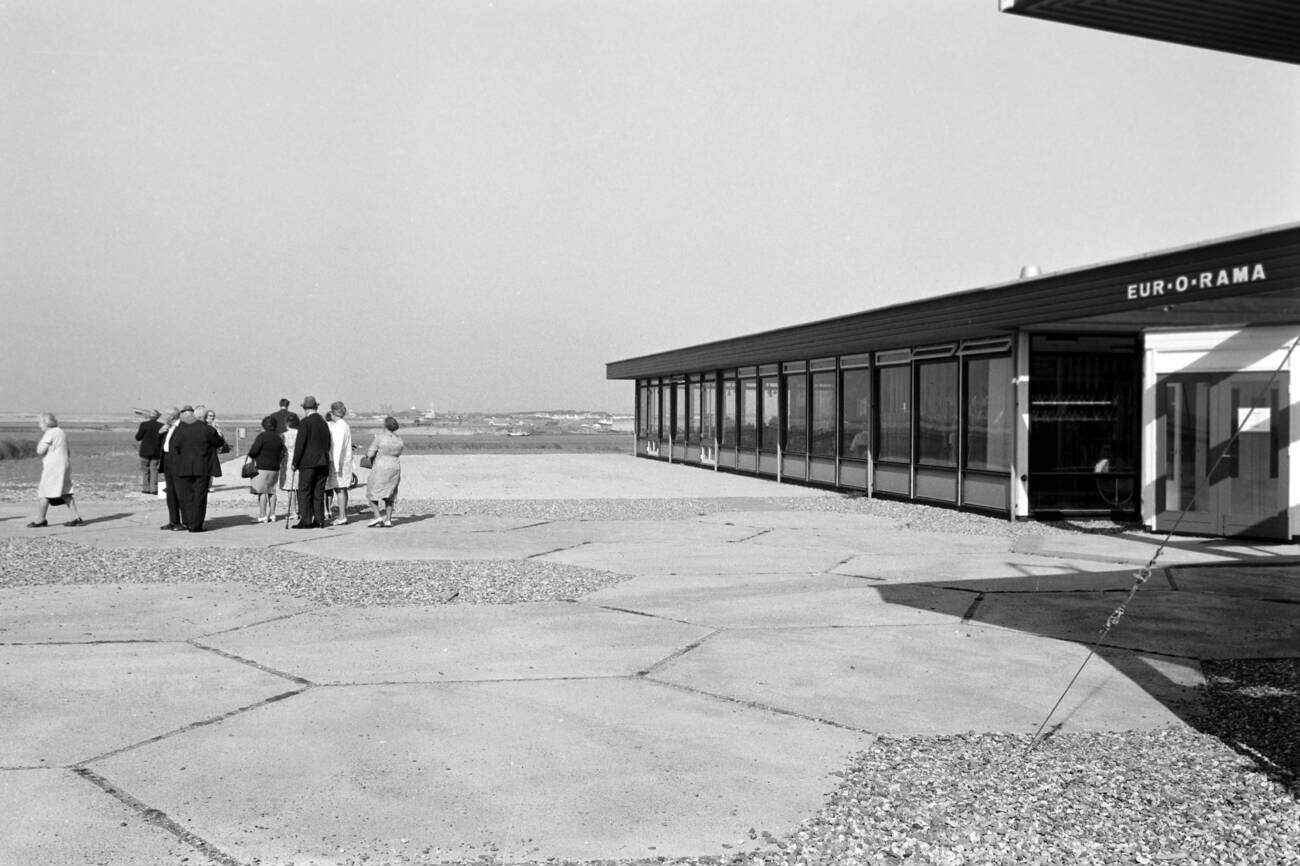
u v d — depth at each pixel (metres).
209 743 5.59
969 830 4.34
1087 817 4.49
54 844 4.27
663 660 7.52
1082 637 8.33
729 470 32.16
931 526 16.62
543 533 15.59
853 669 7.27
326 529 16.09
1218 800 4.69
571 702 6.40
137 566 11.99
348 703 6.36
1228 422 14.79
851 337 21.36
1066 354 17.36
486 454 52.25
